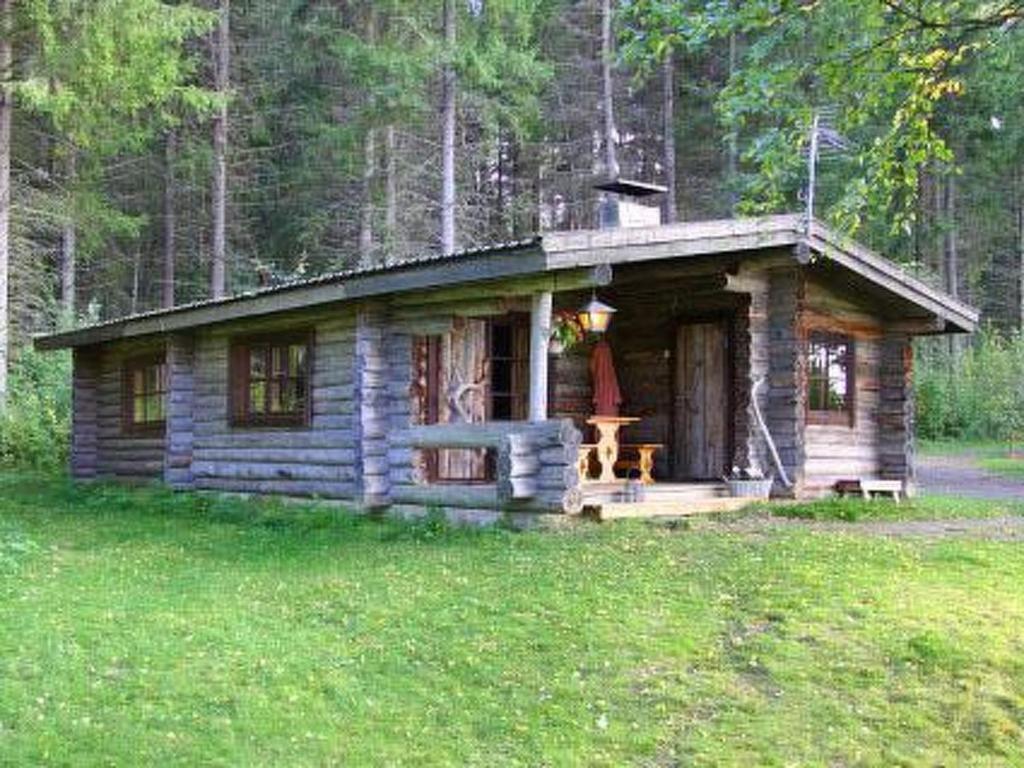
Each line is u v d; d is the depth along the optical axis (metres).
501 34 25.62
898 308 14.93
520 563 9.49
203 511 14.20
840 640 7.27
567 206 35.41
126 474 17.94
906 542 10.30
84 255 27.92
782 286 13.29
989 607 7.88
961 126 28.61
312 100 31.64
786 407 13.19
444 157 25.28
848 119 6.32
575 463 10.76
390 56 24.44
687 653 7.17
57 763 5.88
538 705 6.54
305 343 14.01
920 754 5.89
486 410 13.46
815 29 6.93
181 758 5.94
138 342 17.70
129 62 20.27
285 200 33.25
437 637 7.68
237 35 33.03
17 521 13.61
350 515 12.55
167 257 31.52
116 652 7.48
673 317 14.29
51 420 21.23
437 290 12.27
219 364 15.70
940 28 5.84
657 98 35.16
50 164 27.52
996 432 29.06
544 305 11.15
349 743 6.13
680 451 14.16
